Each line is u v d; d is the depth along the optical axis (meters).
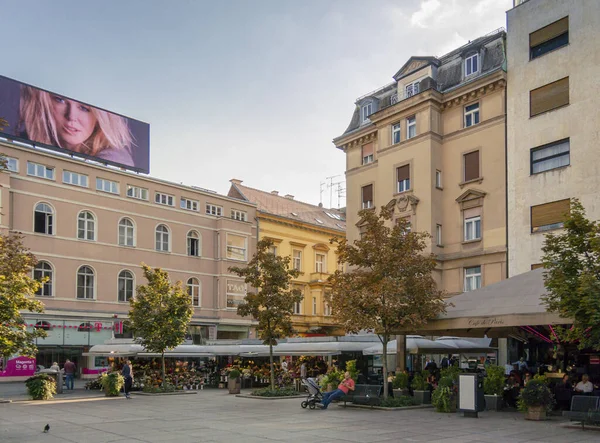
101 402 23.56
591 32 27.77
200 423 16.41
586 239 15.06
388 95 38.78
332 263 58.97
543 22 29.89
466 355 35.44
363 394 20.59
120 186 43.69
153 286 29.11
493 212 31.02
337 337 30.06
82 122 43.03
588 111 27.47
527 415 16.70
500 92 31.44
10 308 16.56
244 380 32.78
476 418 17.00
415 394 20.89
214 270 48.59
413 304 19.62
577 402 15.26
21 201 38.03
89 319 40.56
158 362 34.31
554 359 26.36
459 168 32.94
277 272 26.09
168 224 46.16
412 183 34.09
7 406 21.73
